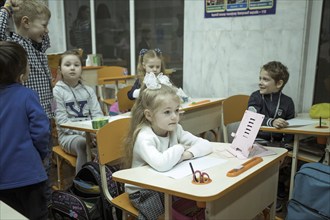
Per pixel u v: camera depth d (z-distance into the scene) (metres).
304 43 2.79
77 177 2.16
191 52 3.60
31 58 2.05
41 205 1.65
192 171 1.31
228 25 3.20
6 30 2.02
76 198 1.98
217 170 1.38
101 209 1.95
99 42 5.06
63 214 2.02
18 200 1.58
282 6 2.82
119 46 4.71
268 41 2.96
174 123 1.62
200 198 1.14
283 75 2.56
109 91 4.62
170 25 3.90
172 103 1.60
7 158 1.49
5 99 1.50
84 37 5.34
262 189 1.52
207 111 2.93
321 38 2.78
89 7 5.07
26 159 1.52
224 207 1.27
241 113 2.88
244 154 1.52
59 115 2.61
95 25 5.04
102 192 1.88
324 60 2.81
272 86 2.58
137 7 4.32
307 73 2.88
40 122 1.55
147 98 1.62
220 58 3.33
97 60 4.64
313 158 2.25
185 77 3.72
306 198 1.54
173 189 1.21
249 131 1.53
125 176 1.35
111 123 1.81
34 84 2.07
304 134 2.20
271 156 1.53
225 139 2.78
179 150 1.46
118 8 4.59
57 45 5.74
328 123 2.33
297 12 2.75
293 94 2.90
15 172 1.50
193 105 2.74
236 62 3.21
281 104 2.60
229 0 3.14
